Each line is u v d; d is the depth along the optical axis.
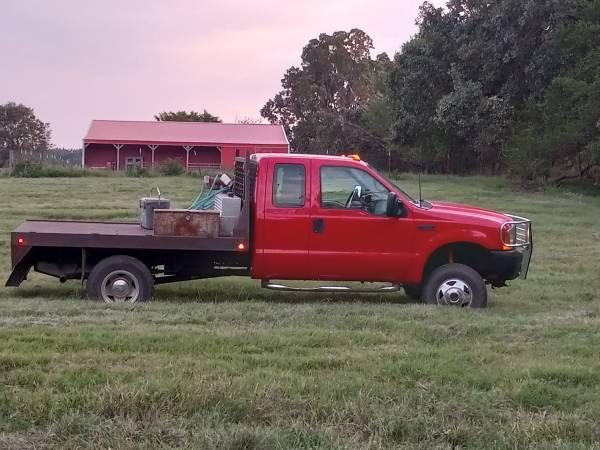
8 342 6.58
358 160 9.52
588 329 7.93
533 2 30.94
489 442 4.77
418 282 9.48
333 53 85.94
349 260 9.36
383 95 58.53
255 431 4.72
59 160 47.62
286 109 88.19
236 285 11.10
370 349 6.87
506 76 34.00
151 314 8.20
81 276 9.48
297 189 9.37
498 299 10.47
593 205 26.66
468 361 6.51
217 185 10.44
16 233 9.13
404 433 4.88
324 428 4.86
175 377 5.64
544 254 15.17
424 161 47.59
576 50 31.38
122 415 4.95
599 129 29.98
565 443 4.75
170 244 9.20
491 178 39.03
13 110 92.19
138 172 39.44
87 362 6.09
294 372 6.01
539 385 5.78
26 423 4.86
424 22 36.50
